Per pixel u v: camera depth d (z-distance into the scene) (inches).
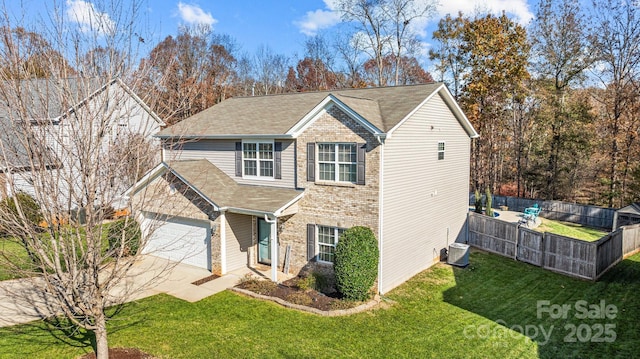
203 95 1390.3
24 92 302.2
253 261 707.4
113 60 327.0
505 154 1717.5
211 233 661.9
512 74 1384.1
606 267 706.2
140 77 362.0
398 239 618.8
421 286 621.9
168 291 579.2
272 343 432.5
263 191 675.4
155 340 433.7
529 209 1099.3
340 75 1967.3
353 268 534.3
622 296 589.3
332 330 465.7
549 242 713.6
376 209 570.9
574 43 1342.3
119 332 450.9
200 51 1528.1
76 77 318.0
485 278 666.2
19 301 523.8
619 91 1243.2
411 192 647.1
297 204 641.6
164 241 740.7
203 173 721.0
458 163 813.2
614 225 962.7
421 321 496.7
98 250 322.7
